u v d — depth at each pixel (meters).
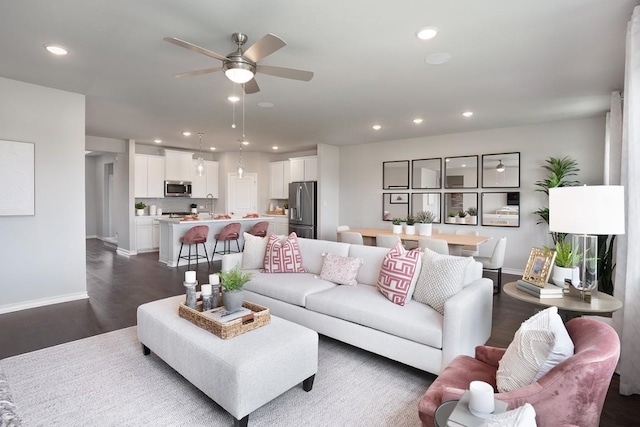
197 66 3.25
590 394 1.20
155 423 1.93
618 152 3.60
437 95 4.09
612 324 2.53
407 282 2.72
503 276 5.60
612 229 1.97
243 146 8.28
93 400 2.14
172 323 2.38
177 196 8.55
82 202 4.20
